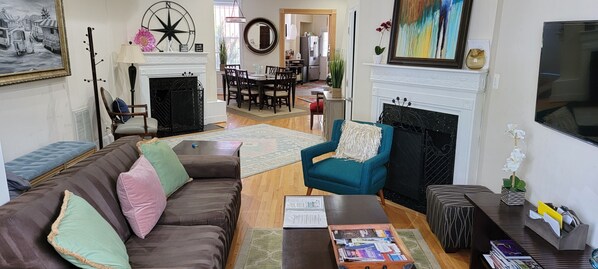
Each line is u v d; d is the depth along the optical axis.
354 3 5.26
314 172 3.45
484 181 3.18
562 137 2.21
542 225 2.04
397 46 3.71
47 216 1.64
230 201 2.64
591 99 1.90
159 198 2.34
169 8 6.58
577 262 1.84
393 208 3.63
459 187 3.07
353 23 5.40
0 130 3.29
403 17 3.63
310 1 10.21
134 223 2.14
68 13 4.56
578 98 1.99
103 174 2.21
